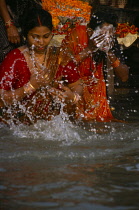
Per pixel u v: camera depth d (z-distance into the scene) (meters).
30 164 7.44
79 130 10.66
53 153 8.28
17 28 13.65
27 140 9.45
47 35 10.43
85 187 6.19
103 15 12.55
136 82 23.77
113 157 8.05
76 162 7.63
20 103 11.23
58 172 6.93
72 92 11.02
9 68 10.70
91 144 9.18
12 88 10.83
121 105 15.75
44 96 11.17
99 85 13.25
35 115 11.39
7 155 8.05
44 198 5.73
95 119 12.53
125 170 7.13
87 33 12.85
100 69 13.38
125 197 5.80
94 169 7.16
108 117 13.02
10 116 11.36
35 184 6.30
